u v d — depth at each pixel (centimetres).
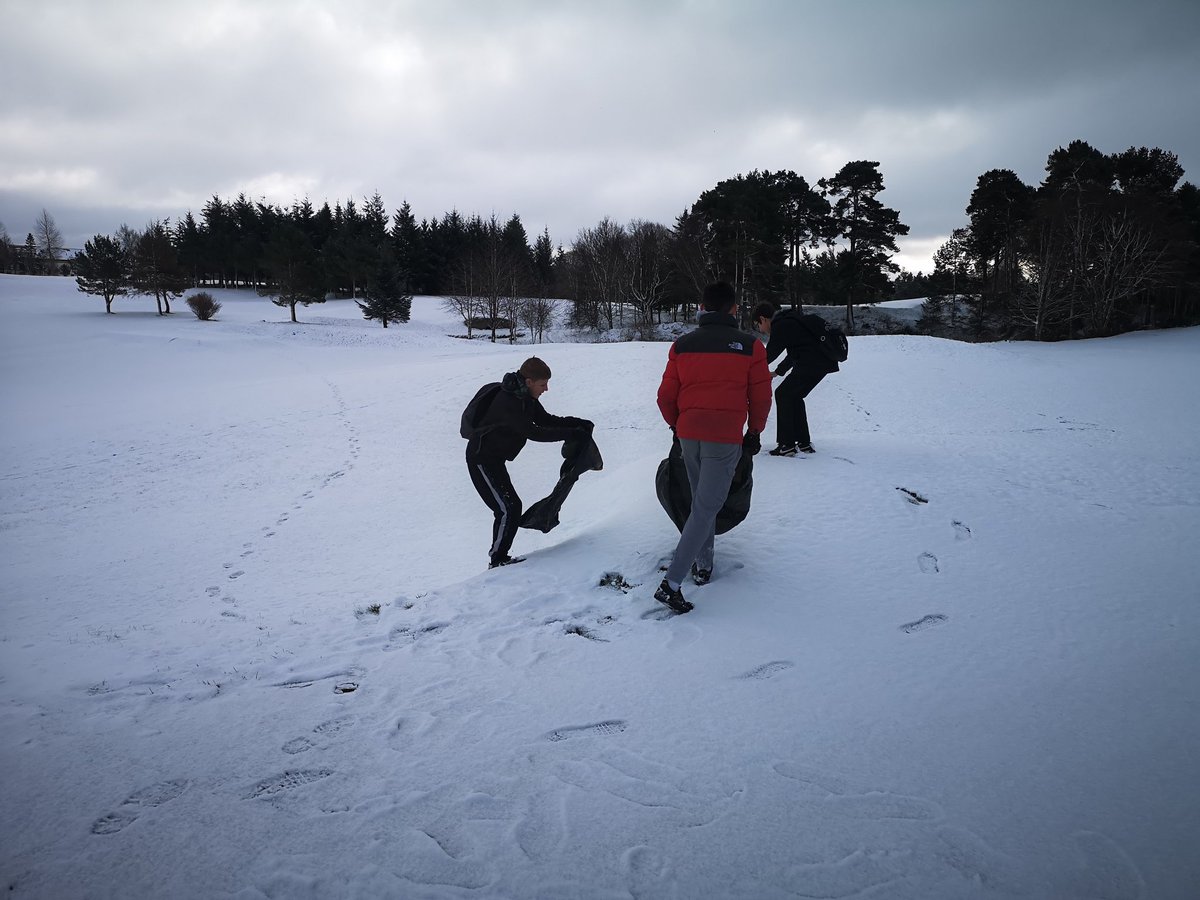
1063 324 4809
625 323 6344
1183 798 218
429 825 214
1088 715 268
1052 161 5347
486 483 479
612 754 251
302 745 263
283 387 2542
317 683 318
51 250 11625
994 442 816
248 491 1289
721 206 4962
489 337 5728
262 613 596
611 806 221
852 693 289
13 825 217
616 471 754
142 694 321
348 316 6731
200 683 329
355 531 984
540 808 221
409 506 1123
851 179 5603
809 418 1617
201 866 198
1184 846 197
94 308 5925
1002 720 266
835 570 411
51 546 980
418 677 318
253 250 8194
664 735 262
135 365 3488
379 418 1894
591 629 362
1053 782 229
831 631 346
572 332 6100
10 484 1405
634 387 2025
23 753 262
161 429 1917
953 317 5988
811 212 5947
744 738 258
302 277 6962
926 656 319
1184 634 328
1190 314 5481
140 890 189
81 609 657
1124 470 665
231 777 242
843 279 5744
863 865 194
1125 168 5169
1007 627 344
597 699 290
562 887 188
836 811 217
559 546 486
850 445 664
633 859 198
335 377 2695
